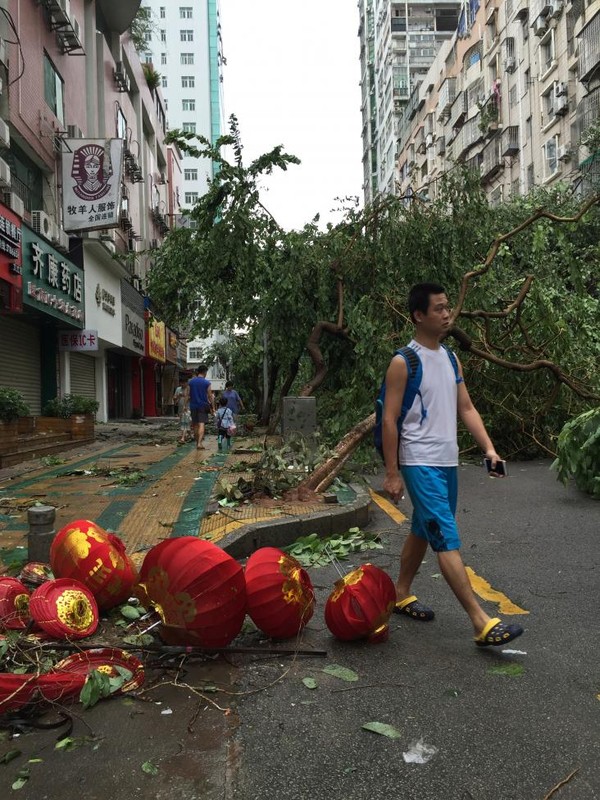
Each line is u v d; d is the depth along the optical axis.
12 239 13.47
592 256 14.19
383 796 2.05
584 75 23.09
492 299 9.66
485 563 4.74
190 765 2.23
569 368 9.56
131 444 16.08
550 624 3.52
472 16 37.59
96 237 20.58
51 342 18.94
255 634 3.46
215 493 7.42
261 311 12.44
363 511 6.18
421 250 10.21
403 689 2.79
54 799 2.05
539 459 10.39
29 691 2.60
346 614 3.26
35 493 7.78
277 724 2.50
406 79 70.94
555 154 26.69
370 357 9.32
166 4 87.25
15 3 14.91
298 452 7.11
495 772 2.17
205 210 11.28
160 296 19.86
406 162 57.59
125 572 3.61
